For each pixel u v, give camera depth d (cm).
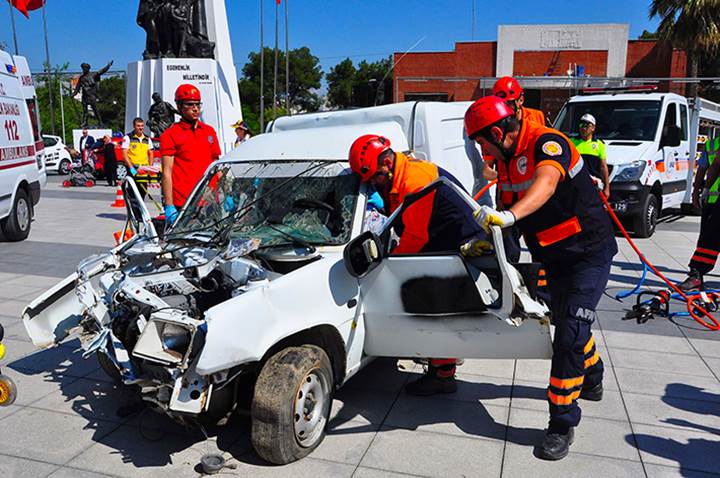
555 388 380
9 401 392
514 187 383
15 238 1057
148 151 1379
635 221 1079
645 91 1459
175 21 1856
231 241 396
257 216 463
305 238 432
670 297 659
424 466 375
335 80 6156
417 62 3575
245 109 5169
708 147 749
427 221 432
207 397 341
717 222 704
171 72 1847
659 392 475
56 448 397
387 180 438
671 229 1209
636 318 617
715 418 434
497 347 389
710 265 721
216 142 663
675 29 2631
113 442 405
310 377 381
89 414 443
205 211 493
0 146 990
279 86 6188
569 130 1195
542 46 3438
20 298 718
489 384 491
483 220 341
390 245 461
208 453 390
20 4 1758
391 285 402
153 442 405
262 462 379
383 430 418
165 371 348
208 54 1898
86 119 3200
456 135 680
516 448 396
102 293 409
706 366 527
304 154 490
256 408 361
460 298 383
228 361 337
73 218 1337
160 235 494
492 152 380
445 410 448
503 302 356
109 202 1636
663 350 562
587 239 382
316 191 461
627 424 425
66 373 513
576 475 365
